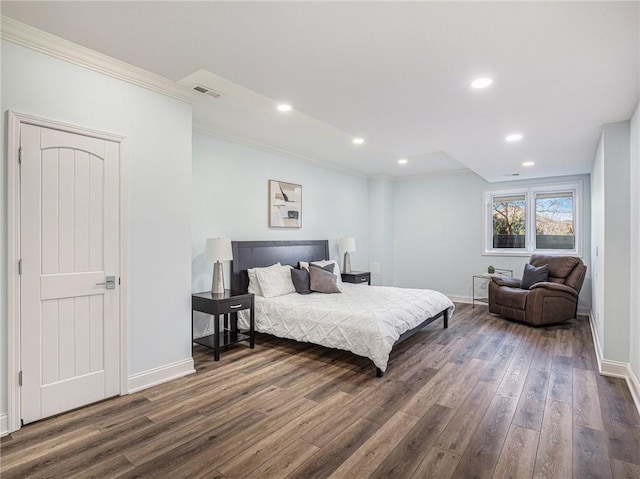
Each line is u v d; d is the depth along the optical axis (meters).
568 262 5.11
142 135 2.70
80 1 1.75
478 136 3.67
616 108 2.84
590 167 5.10
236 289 4.33
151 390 2.70
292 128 4.07
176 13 1.80
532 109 2.91
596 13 1.69
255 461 1.86
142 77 2.63
